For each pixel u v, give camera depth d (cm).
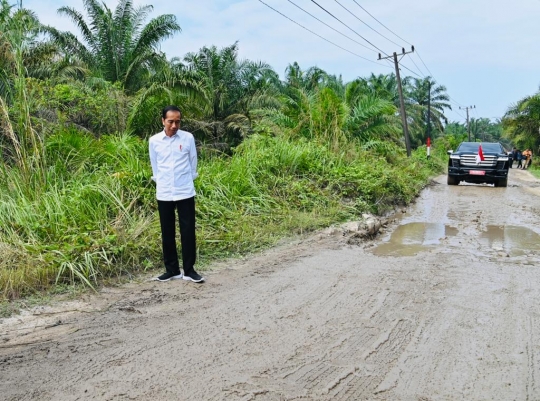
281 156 1136
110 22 2248
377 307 455
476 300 475
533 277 557
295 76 3189
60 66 1891
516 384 316
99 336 384
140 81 2292
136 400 290
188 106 1975
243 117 2394
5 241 562
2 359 344
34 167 723
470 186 1828
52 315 429
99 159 902
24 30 741
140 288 511
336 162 1276
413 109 5297
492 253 687
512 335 392
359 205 1013
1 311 433
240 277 554
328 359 348
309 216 872
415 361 347
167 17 2286
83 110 1509
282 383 313
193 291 501
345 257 653
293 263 618
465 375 327
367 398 297
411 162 2136
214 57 2572
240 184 927
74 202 670
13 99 744
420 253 684
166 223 532
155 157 529
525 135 4197
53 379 315
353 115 1903
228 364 338
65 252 540
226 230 741
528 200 1348
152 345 367
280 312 440
